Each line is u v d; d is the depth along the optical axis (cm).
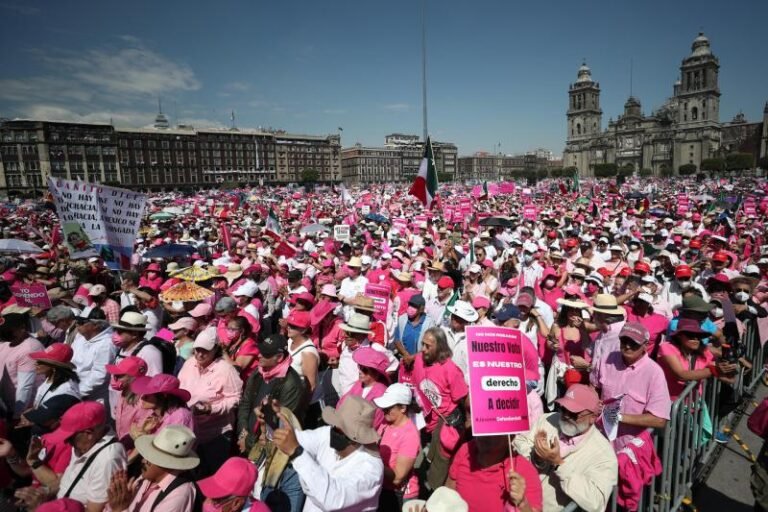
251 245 1240
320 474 278
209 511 274
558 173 13925
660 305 702
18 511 395
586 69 16550
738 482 470
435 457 388
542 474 335
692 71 13512
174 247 1209
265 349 409
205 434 459
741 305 626
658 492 388
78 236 805
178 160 12375
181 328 588
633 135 14738
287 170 14550
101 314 725
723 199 2522
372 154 16862
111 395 521
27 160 10156
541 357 606
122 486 296
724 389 534
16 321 517
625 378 389
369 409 305
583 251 1093
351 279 941
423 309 618
